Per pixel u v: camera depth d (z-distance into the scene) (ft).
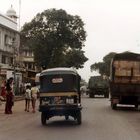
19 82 201.36
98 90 206.08
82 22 281.13
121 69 115.44
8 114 96.84
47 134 59.16
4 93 125.80
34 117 88.89
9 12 268.41
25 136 56.90
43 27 277.23
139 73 114.83
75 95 72.59
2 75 196.13
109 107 124.16
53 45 274.77
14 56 217.97
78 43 281.13
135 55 115.85
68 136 56.65
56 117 87.30
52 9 278.46
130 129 65.82
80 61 300.20
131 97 115.34
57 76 73.41
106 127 68.49
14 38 234.17
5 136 56.90
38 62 276.21
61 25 276.21
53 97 72.79
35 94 102.63
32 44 270.67
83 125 71.82
